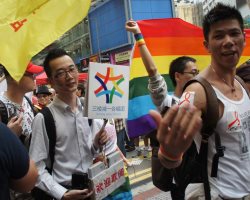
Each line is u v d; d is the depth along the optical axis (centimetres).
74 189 238
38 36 263
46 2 270
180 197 221
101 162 252
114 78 259
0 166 147
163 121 105
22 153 156
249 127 180
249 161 176
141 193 532
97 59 2566
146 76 338
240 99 181
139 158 770
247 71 242
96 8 2672
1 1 261
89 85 246
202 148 173
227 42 174
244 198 171
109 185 256
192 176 182
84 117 262
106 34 2606
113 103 258
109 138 277
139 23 352
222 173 171
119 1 2377
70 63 254
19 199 254
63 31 269
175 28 364
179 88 301
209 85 171
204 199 189
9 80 272
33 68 282
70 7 272
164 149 115
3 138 150
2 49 252
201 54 372
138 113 333
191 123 104
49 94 661
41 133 243
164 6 2373
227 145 171
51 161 248
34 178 166
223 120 170
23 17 263
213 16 179
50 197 250
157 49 357
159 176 243
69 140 250
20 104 279
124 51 2411
